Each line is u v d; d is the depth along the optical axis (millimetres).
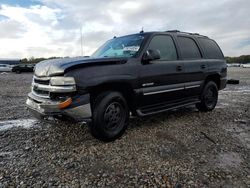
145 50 4203
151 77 4219
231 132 4332
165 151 3387
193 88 5273
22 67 31406
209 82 5859
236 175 2729
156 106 4535
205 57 5762
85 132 4160
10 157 3172
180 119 5141
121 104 3832
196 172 2789
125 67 3820
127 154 3268
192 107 6508
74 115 3270
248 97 8797
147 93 4176
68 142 3709
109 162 3029
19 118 5211
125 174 2732
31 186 2463
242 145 3684
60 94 3273
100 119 3512
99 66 3539
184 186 2492
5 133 4152
